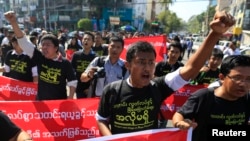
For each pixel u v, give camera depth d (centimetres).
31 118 331
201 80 475
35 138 332
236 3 4428
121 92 233
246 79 216
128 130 236
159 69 497
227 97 228
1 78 464
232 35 3222
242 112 232
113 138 229
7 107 325
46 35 388
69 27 6394
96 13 6141
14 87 468
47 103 334
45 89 393
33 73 479
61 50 903
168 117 462
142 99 233
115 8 6184
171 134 234
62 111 337
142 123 236
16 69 485
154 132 233
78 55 559
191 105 234
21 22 7088
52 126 335
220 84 244
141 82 225
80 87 495
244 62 217
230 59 222
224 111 229
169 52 490
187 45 2394
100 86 420
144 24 7294
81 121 340
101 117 246
